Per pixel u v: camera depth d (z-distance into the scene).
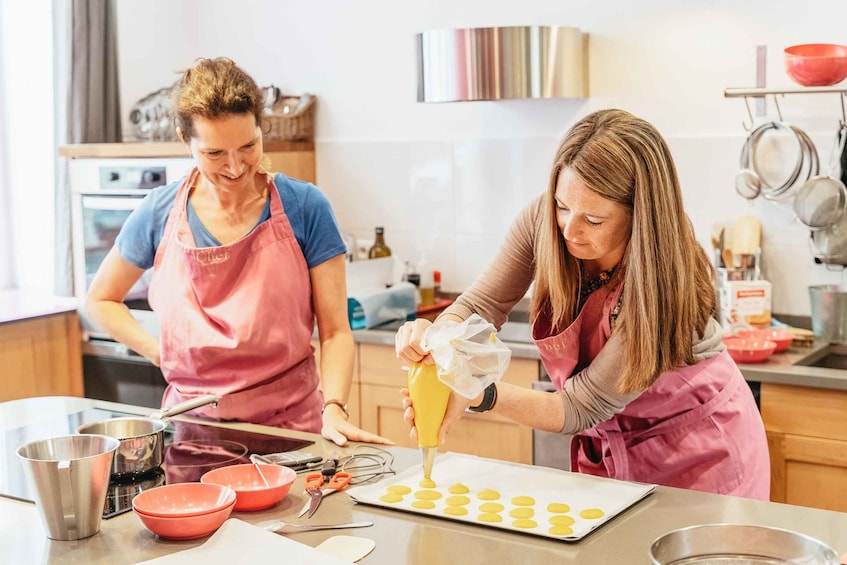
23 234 4.17
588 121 1.63
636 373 1.61
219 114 1.86
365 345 3.22
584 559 1.23
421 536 1.31
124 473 1.56
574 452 1.96
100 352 3.70
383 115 3.73
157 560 1.22
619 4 3.21
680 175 3.18
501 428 3.00
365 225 3.83
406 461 1.66
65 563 1.24
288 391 2.05
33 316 3.47
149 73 4.17
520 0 3.38
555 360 1.84
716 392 1.84
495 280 1.89
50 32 3.98
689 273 1.64
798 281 3.05
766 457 1.94
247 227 2.05
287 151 3.76
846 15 2.89
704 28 3.09
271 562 1.20
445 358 1.42
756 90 2.88
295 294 2.04
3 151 4.16
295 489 1.52
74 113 3.83
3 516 1.43
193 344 2.01
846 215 2.90
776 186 3.02
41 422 1.94
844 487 2.54
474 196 3.57
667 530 1.32
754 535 1.20
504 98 3.10
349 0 3.74
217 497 1.40
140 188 3.50
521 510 1.38
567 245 1.71
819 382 2.50
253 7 3.97
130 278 2.20
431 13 3.57
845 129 2.89
